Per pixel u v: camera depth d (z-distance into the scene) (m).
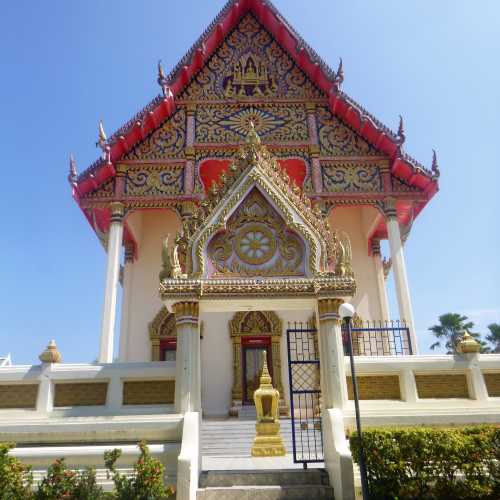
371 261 19.50
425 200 16.84
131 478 6.69
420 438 6.67
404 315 14.96
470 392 8.56
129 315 18.28
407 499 6.41
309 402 15.88
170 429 7.48
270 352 17.20
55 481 6.37
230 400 16.61
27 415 7.94
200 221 8.88
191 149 17.03
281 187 9.20
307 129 17.77
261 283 8.27
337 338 8.14
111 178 16.72
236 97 18.16
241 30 19.44
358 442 6.67
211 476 7.61
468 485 6.52
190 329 8.08
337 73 17.73
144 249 19.38
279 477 7.62
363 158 17.22
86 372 8.32
